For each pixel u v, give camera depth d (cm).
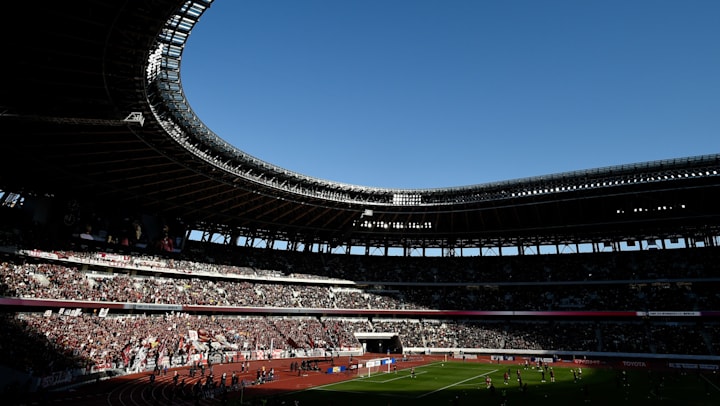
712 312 7362
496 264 9775
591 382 5366
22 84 3819
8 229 5750
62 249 6094
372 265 10088
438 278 9694
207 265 8062
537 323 8700
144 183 6353
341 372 6144
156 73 4316
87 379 4462
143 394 4100
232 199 7519
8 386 3475
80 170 5850
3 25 3108
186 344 6338
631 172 6862
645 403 4078
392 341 9150
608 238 9200
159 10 3328
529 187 7675
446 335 8888
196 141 5784
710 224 8250
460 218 8912
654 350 7344
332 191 8025
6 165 5600
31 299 5062
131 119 3925
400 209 8488
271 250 9594
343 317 9038
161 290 6944
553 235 9456
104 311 5966
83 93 4153
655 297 8112
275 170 6975
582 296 8662
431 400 4219
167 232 7762
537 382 5375
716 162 6350
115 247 6975
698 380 5597
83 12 3189
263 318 8100
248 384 4919
